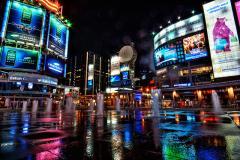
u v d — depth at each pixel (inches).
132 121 317.4
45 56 3019.2
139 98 2244.1
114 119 365.4
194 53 2039.9
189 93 1817.2
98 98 590.9
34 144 141.9
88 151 121.0
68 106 839.1
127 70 3577.8
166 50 2354.8
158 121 314.5
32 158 106.1
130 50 2380.7
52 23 3265.3
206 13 1835.6
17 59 2664.9
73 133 192.7
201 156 106.3
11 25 2689.5
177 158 104.0
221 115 444.1
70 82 7278.5
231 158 101.1
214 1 1800.0
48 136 175.3
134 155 111.2
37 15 3004.4
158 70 2447.1
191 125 248.1
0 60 2518.5
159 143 141.5
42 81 2591.0
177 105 1678.2
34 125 266.5
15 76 2352.4
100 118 387.5
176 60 2203.5
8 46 2630.4
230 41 1638.8
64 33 3634.4
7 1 2711.6
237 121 287.4
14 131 208.7
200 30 2052.2
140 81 3518.7
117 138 163.6
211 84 1601.9
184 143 139.8
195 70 1979.6
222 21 1717.5
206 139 151.1
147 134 182.2
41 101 2426.2
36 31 2930.6
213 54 1720.0
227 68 1616.6
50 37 3166.8
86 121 323.0
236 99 1470.2
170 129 213.0
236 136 160.4
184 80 2037.4
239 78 1544.0
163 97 1974.7
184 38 2181.3
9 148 129.3
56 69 3280.0
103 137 168.7
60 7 3558.1
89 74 6619.1
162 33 2497.5
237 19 1635.1
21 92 2298.2
